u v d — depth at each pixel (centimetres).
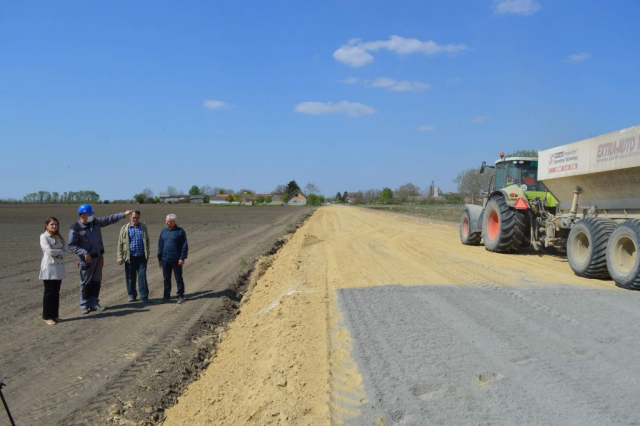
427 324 599
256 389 489
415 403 402
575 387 406
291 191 14488
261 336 663
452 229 2292
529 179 1311
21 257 1658
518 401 390
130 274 952
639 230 741
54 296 810
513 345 511
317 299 791
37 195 11506
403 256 1258
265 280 1153
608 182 901
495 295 729
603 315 593
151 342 697
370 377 459
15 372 593
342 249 1521
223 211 6309
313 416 406
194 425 456
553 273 918
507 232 1202
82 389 542
